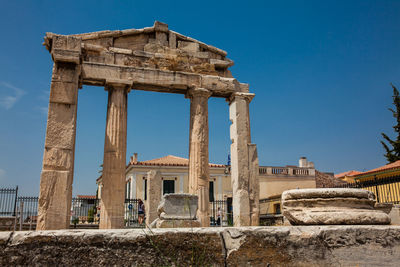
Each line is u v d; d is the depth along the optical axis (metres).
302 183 34.31
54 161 13.69
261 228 4.11
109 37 18.61
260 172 33.75
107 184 16.44
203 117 18.84
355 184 21.55
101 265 3.60
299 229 4.22
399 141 42.66
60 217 13.16
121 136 17.16
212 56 20.73
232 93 19.80
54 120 14.12
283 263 4.04
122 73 17.88
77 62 14.80
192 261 3.80
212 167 37.84
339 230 4.27
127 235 3.72
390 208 17.28
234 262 3.92
